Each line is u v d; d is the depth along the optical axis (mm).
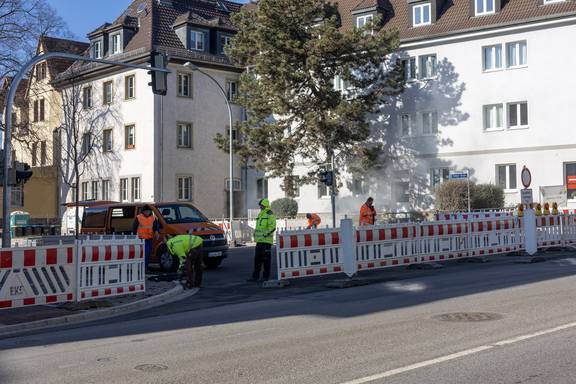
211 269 19625
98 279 13141
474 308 10281
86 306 12219
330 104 32562
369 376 6438
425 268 17266
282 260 14805
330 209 38406
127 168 40969
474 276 14836
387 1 39000
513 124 33688
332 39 31531
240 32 33812
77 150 43719
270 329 9414
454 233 18219
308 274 15078
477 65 34500
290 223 35750
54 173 46281
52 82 45781
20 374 7129
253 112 33562
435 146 35719
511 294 11617
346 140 33062
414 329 8805
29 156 49188
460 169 34906
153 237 19047
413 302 11320
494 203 31594
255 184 43156
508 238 19828
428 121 36281
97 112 43469
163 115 39531
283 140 33281
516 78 33312
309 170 39250
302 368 6906
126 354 8031
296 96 33406
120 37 41844
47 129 47781
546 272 14969
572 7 31797
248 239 33500
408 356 7238
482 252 18953
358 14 38594
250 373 6785
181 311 11930
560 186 29719
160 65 18188
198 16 42438
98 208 21531
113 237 14781
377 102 33938
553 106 32281
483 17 34625
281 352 7758
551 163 32219
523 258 18891
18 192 47875
